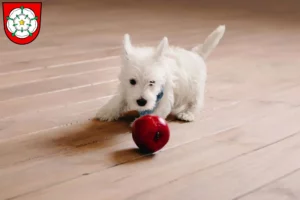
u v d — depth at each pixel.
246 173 1.57
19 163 1.57
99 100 2.19
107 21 4.12
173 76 1.89
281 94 2.37
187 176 1.54
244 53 3.17
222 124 1.97
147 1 5.29
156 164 1.61
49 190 1.42
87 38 3.45
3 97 2.17
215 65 2.86
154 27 3.93
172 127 1.92
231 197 1.42
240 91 2.40
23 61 2.79
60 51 3.06
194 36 3.64
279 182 1.52
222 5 5.13
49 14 4.30
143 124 1.63
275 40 3.59
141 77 1.72
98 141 1.77
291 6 5.10
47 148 1.69
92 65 2.77
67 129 1.86
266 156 1.70
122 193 1.42
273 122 2.01
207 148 1.74
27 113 2.00
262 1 5.36
